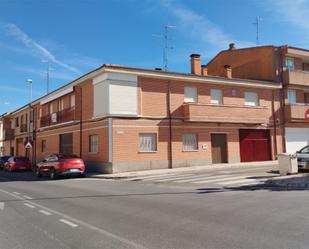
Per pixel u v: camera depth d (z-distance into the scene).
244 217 7.96
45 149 35.69
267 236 6.34
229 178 16.73
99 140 24.38
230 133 27.73
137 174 21.50
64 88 29.97
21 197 12.79
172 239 6.33
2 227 7.75
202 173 20.34
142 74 24.16
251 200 10.33
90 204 10.61
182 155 25.50
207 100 26.97
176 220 7.89
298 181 14.12
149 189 14.22
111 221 8.02
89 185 16.75
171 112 25.38
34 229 7.48
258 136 29.19
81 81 26.62
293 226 7.03
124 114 23.55
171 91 25.56
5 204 11.10
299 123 31.39
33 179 22.47
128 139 23.61
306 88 31.69
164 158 24.77
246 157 28.34
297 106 30.33
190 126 26.06
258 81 28.88
